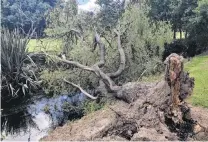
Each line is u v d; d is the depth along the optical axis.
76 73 18.47
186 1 29.55
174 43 29.06
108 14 28.08
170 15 31.16
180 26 31.89
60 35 22.42
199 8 27.20
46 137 12.73
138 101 10.20
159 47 20.39
